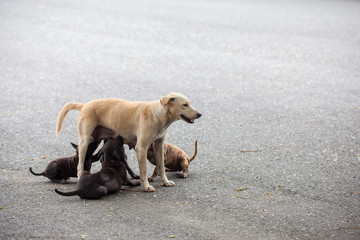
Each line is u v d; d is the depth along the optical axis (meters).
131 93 11.32
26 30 18.08
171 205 5.73
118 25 19.20
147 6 23.75
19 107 10.21
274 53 15.27
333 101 10.78
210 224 5.20
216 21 20.11
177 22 19.84
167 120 6.22
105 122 6.47
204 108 10.30
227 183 6.48
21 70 13.25
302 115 9.81
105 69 13.48
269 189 6.26
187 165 6.75
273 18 20.86
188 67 13.77
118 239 4.83
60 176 6.52
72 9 22.41
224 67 13.79
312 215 5.46
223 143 8.20
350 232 5.04
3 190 6.10
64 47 15.87
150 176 6.77
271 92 11.52
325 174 6.79
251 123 9.31
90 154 6.43
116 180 5.98
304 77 12.77
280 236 4.95
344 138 8.41
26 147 7.89
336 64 13.98
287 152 7.74
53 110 10.05
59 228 5.05
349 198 5.94
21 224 5.13
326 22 19.92
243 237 4.91
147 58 14.67
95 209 5.56
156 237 4.89
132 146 6.62
